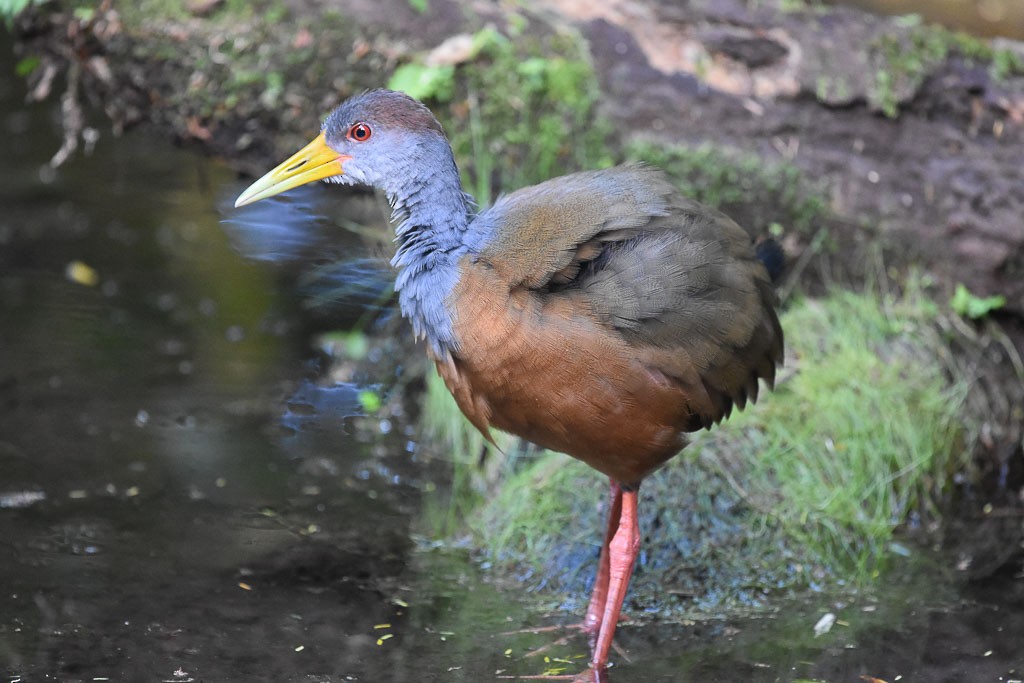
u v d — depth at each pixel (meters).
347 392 9.69
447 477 8.70
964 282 9.15
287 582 7.39
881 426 8.35
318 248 9.88
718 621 7.21
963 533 8.16
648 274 6.17
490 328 6.14
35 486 8.23
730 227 6.71
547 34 9.14
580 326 6.07
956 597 7.43
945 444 8.52
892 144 9.10
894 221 9.12
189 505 8.15
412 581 7.51
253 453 8.84
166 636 6.75
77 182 12.58
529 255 6.12
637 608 7.34
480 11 9.20
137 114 9.66
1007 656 6.79
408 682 6.43
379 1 9.14
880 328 8.98
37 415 9.08
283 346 10.26
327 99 9.16
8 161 12.84
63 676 6.33
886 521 8.07
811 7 9.44
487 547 7.88
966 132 9.10
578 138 9.12
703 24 9.23
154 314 10.58
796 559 7.67
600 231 6.18
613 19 9.27
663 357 6.22
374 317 10.13
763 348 6.79
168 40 9.10
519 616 7.23
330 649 6.72
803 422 8.34
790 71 9.08
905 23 9.35
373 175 6.64
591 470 8.08
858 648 6.89
